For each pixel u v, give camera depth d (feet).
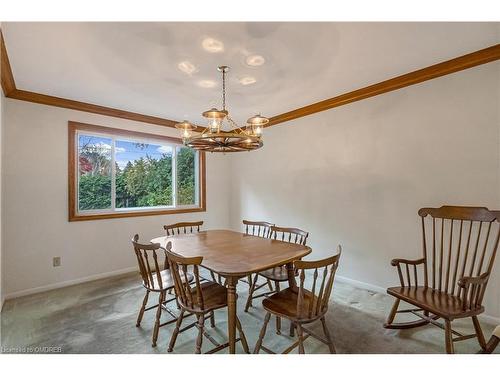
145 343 6.23
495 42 6.34
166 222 12.98
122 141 11.87
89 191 10.82
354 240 9.87
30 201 9.22
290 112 11.78
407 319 7.24
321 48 6.48
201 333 5.55
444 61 7.29
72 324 7.09
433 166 7.90
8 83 8.06
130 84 8.53
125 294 9.12
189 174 14.43
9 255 8.77
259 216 13.85
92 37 5.87
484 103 6.98
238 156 15.14
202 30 5.65
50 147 9.66
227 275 5.32
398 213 8.68
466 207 6.40
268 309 5.59
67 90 8.99
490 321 6.94
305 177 11.58
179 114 12.03
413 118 8.29
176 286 5.87
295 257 6.40
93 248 10.62
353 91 9.43
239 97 9.90
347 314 7.60
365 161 9.52
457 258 6.46
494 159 6.85
